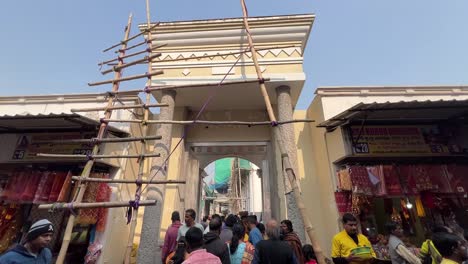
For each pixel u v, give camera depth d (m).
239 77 5.24
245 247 3.24
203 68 5.43
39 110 6.04
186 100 5.99
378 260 4.23
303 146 6.00
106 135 5.13
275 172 6.00
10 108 6.10
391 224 3.43
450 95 5.68
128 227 5.48
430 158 4.76
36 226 2.24
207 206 19.39
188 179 6.25
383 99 5.59
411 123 4.99
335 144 5.05
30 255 2.17
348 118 4.67
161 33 5.62
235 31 5.50
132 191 5.63
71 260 4.80
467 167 4.63
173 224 4.05
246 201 17.09
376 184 4.48
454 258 2.21
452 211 4.62
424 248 3.26
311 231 2.82
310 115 6.24
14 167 4.96
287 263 2.55
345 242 3.05
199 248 2.16
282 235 3.27
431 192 4.56
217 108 6.55
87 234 5.09
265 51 5.43
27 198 4.61
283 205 5.41
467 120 4.78
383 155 4.70
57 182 4.70
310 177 5.67
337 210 4.69
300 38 5.48
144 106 3.79
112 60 4.39
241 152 8.20
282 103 5.13
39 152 5.04
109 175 5.08
